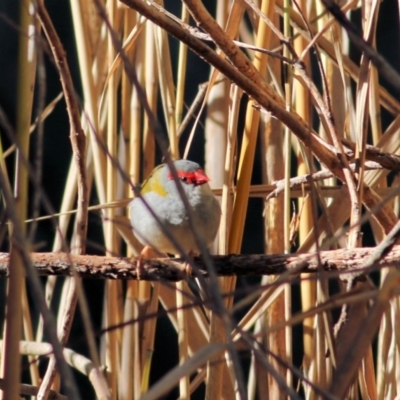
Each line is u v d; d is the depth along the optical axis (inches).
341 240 259.3
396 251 189.3
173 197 263.6
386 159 227.8
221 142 267.9
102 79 278.4
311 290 243.4
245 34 306.2
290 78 215.8
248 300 131.6
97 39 286.0
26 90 140.3
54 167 510.0
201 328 274.7
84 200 221.5
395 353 243.1
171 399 414.9
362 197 213.3
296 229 235.5
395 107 270.5
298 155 261.7
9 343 137.2
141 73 278.2
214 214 268.7
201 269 217.5
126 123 278.5
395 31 501.0
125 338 268.2
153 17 182.4
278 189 240.7
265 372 224.2
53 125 512.1
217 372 226.8
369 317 133.7
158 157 448.1
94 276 216.5
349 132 266.5
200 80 517.3
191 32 218.8
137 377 264.8
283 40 207.8
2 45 514.6
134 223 271.9
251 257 206.8
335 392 134.1
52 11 525.7
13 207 128.6
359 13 394.0
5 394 136.0
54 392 233.0
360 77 207.8
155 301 261.9
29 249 134.5
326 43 251.9
